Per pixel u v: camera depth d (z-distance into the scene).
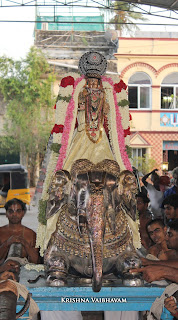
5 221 14.54
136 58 21.02
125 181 3.75
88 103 3.93
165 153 21.48
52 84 22.80
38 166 23.45
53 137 4.01
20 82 22.23
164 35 22.31
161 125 21.17
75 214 3.77
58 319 4.18
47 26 24.94
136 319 4.30
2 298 3.28
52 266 3.70
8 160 23.80
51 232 3.87
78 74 4.06
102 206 3.54
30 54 22.34
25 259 4.41
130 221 4.00
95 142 3.93
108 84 4.08
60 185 3.74
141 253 4.80
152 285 3.71
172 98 21.25
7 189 17.22
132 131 21.08
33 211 16.73
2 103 23.39
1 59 22.22
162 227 5.14
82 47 23.77
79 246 3.74
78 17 24.92
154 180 8.84
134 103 21.20
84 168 3.67
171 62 21.05
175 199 6.18
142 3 11.98
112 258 3.80
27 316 3.54
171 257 5.02
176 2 11.58
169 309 3.47
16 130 22.88
